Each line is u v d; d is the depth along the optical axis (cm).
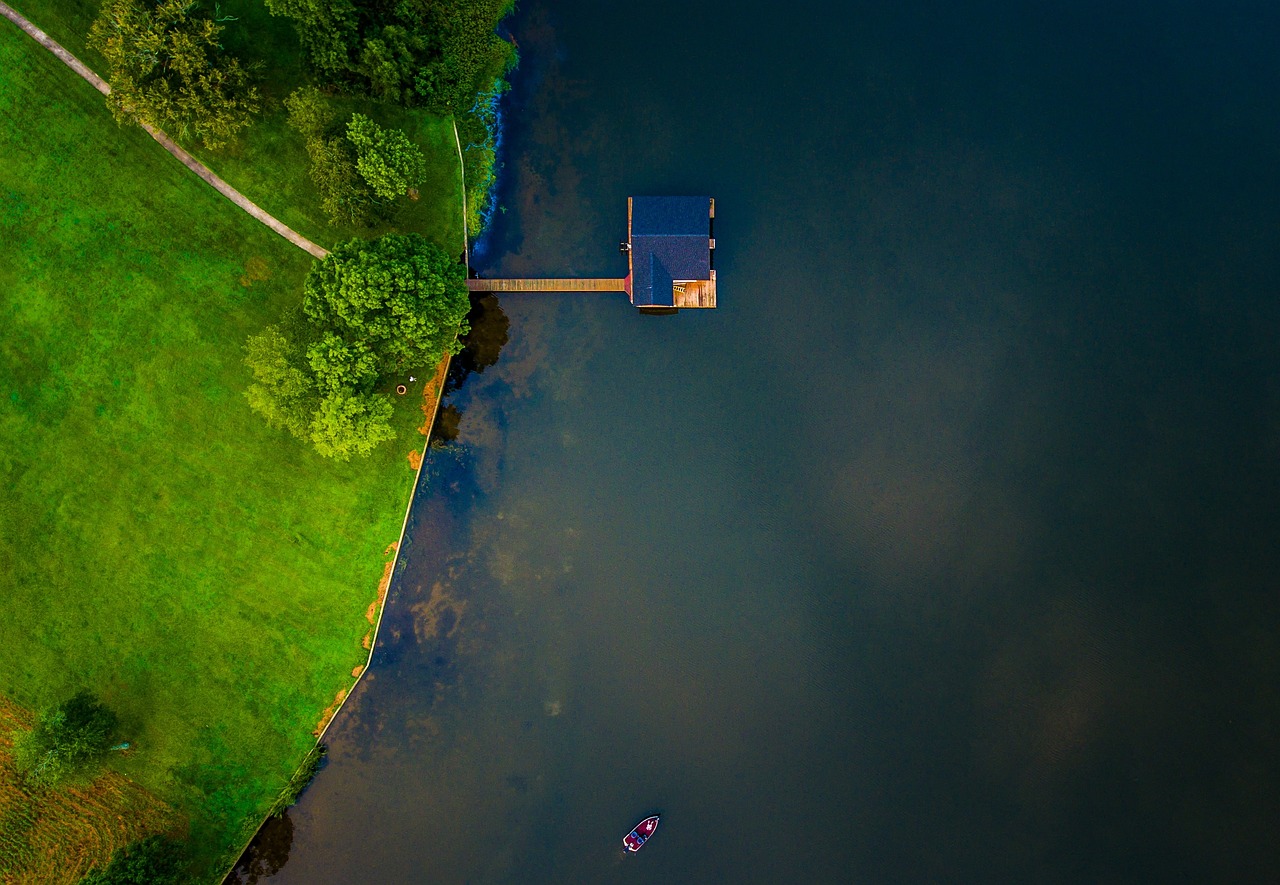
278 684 5772
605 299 5966
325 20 5178
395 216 5759
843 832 5956
